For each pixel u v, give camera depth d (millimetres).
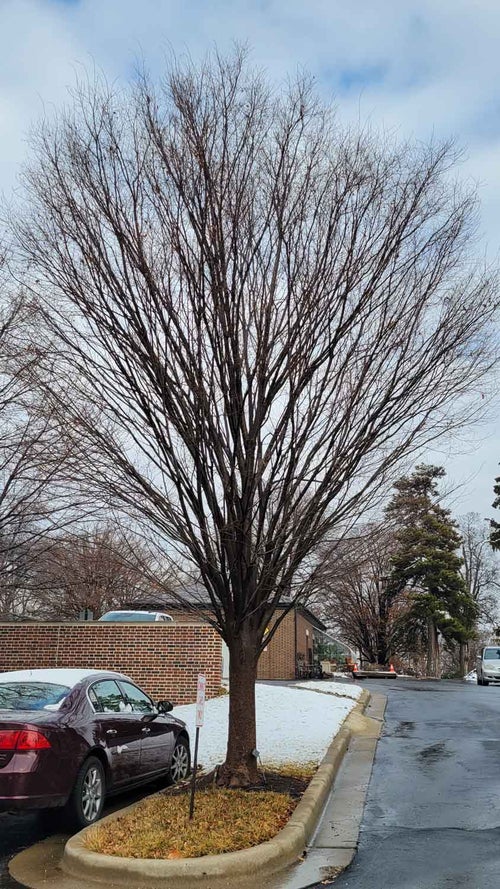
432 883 6281
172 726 10328
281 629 37438
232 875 6492
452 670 70000
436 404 8828
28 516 13797
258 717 14102
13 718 7719
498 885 6176
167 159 8602
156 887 6398
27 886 6477
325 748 11531
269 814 7777
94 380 8672
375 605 48406
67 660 17656
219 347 8477
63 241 8664
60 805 7707
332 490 8664
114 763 8664
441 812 8516
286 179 8773
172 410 8297
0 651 17875
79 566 20531
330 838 7660
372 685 28109
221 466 8523
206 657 17266
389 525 9211
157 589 12039
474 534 66062
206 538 8695
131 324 8406
